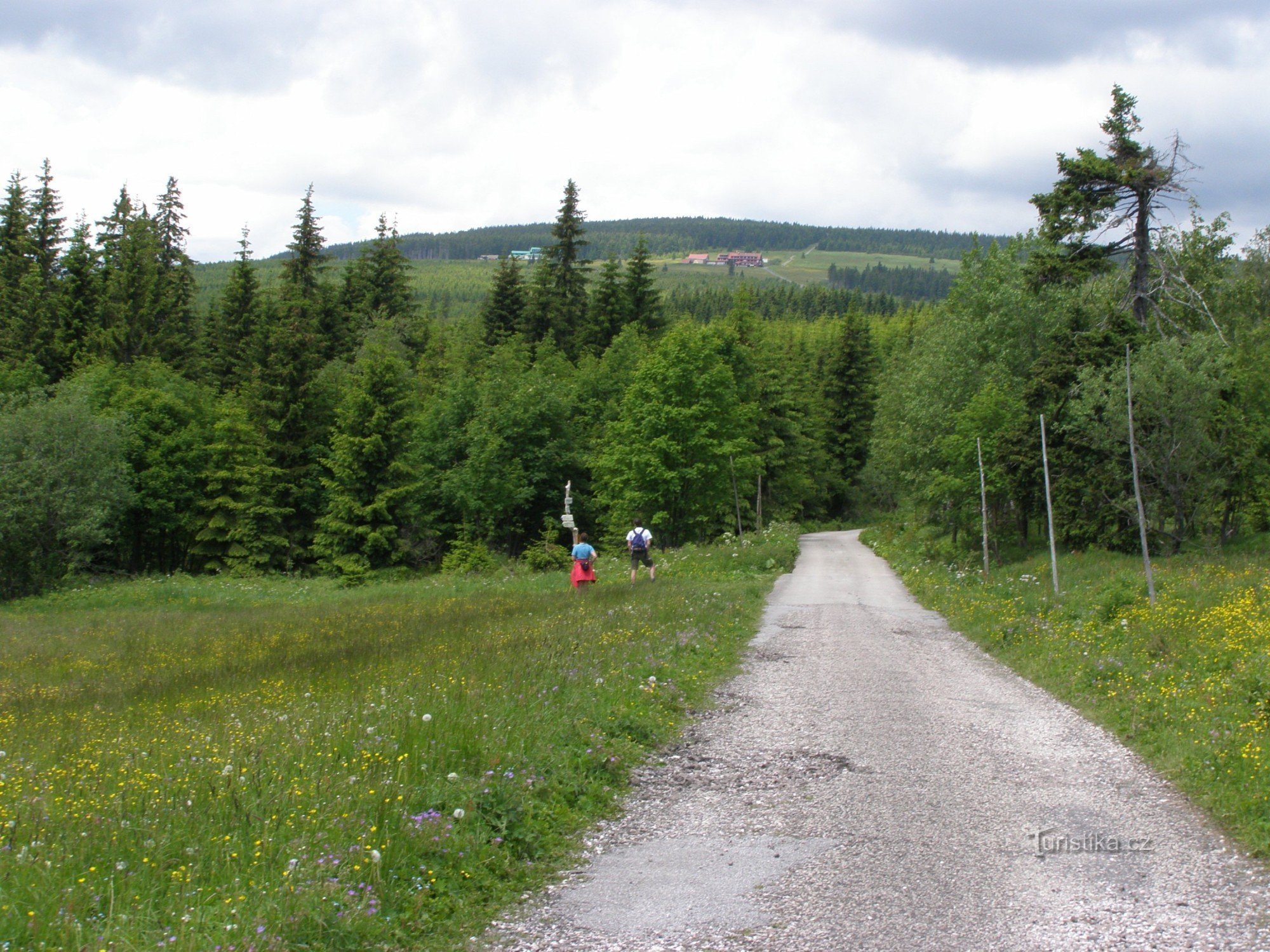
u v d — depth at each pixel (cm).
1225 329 3559
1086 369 2778
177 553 5016
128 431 4494
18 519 3631
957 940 447
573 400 5731
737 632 1605
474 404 5538
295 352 5000
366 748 662
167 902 432
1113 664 1100
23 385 5006
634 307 7075
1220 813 630
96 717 959
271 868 471
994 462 3216
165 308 6081
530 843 571
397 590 3041
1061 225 3303
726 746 839
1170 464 2602
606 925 470
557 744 748
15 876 436
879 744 845
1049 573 2553
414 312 7688
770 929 463
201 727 803
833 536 6378
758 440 6350
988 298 4056
